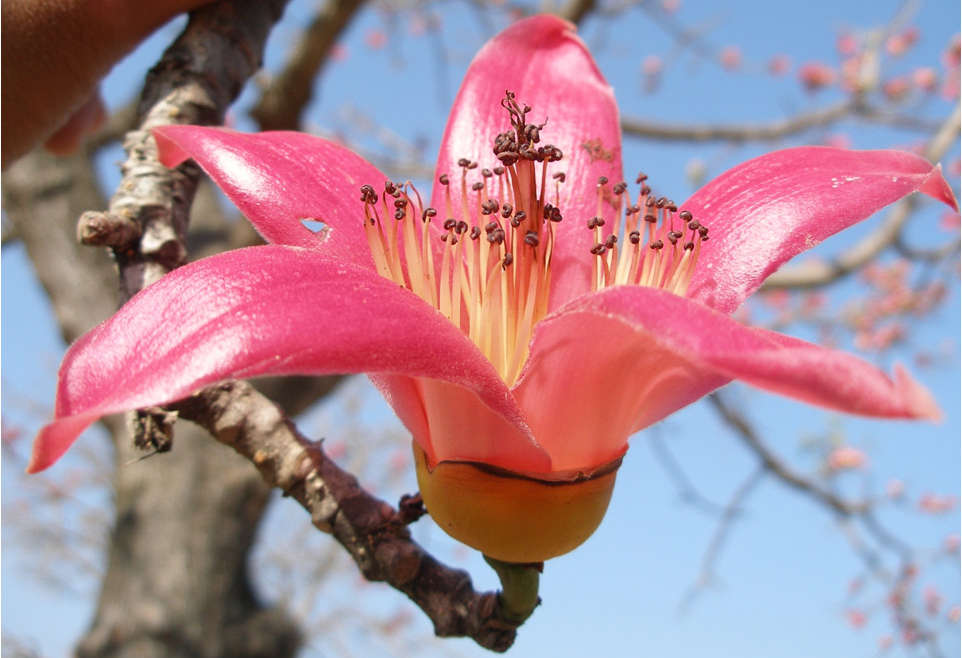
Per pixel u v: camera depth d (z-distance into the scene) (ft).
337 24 1.94
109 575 2.72
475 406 0.76
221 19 0.98
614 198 0.92
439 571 0.84
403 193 0.84
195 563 2.65
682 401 0.79
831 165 0.88
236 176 0.83
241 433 0.85
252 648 2.66
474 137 0.95
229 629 2.65
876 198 0.85
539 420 0.77
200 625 2.60
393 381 0.79
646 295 0.69
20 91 0.91
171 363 0.66
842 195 0.85
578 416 0.77
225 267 0.70
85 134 1.07
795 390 0.64
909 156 0.88
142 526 2.69
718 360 0.66
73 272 2.45
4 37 0.90
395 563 0.83
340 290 0.71
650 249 0.86
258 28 1.00
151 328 0.67
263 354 0.67
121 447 2.80
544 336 0.75
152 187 0.90
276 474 0.85
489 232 0.84
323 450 0.86
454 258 0.86
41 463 0.64
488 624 0.81
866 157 0.88
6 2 0.89
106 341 0.67
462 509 0.77
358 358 0.68
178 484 2.73
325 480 0.85
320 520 0.84
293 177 0.85
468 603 0.83
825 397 0.63
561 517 0.76
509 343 0.85
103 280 2.46
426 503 0.78
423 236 0.85
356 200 0.87
